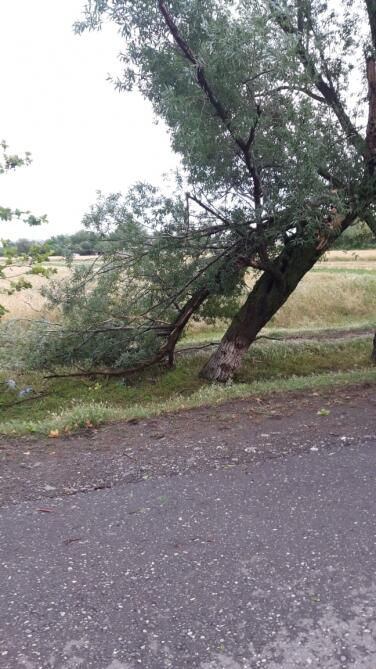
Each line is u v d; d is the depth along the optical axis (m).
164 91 8.93
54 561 3.31
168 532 3.62
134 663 2.49
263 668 2.46
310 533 3.57
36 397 11.86
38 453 5.36
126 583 3.09
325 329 18.42
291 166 9.04
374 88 10.03
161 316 12.35
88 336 11.97
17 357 11.80
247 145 9.15
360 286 25.30
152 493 4.22
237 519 3.77
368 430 5.59
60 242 10.85
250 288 13.83
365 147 9.96
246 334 12.15
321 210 9.38
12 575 3.18
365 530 3.59
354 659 2.51
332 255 56.31
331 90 10.31
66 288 11.91
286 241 10.64
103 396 11.89
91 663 2.50
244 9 8.09
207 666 2.48
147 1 8.48
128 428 6.21
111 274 11.75
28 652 2.56
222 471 4.60
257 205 10.07
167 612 2.84
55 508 4.02
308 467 4.62
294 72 8.30
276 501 4.02
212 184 9.89
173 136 9.43
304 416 6.29
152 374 12.89
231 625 2.74
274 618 2.78
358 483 4.28
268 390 8.22
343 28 10.45
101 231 10.66
